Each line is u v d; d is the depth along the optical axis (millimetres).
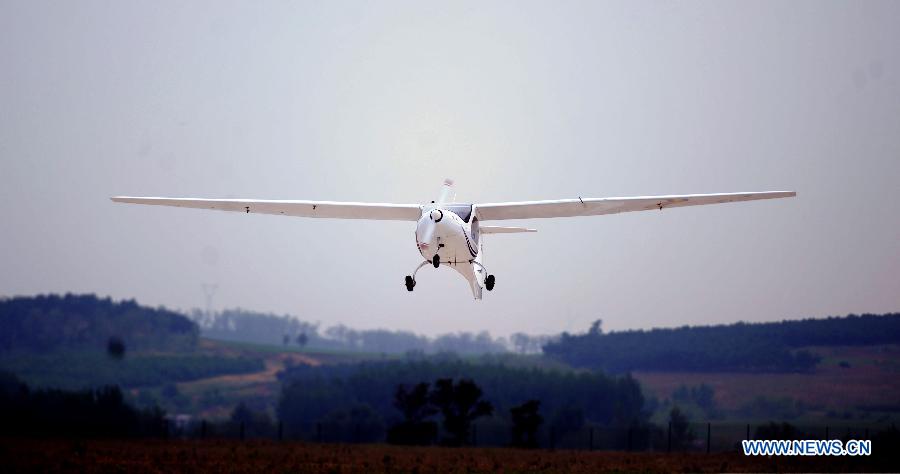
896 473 127562
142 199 102750
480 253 103000
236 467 112875
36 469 106375
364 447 166125
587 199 102750
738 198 103375
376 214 104312
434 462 128000
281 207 103938
